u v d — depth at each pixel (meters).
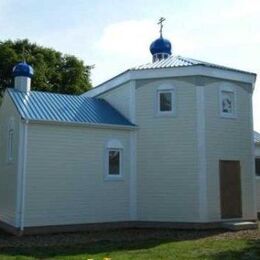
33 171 17.17
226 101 19.94
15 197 17.20
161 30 24.55
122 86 20.81
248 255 12.31
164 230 18.09
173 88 19.42
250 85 20.77
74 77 39.88
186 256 12.16
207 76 19.31
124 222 19.00
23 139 17.14
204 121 18.95
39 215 17.11
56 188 17.59
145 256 12.15
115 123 19.30
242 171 19.83
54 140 17.77
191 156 18.83
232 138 19.72
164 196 19.02
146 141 19.58
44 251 12.95
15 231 16.84
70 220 17.75
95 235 16.67
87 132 18.61
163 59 22.22
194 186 18.66
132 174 19.45
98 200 18.52
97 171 18.64
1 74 35.31
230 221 19.02
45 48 39.09
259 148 24.58
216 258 11.90
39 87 36.22
